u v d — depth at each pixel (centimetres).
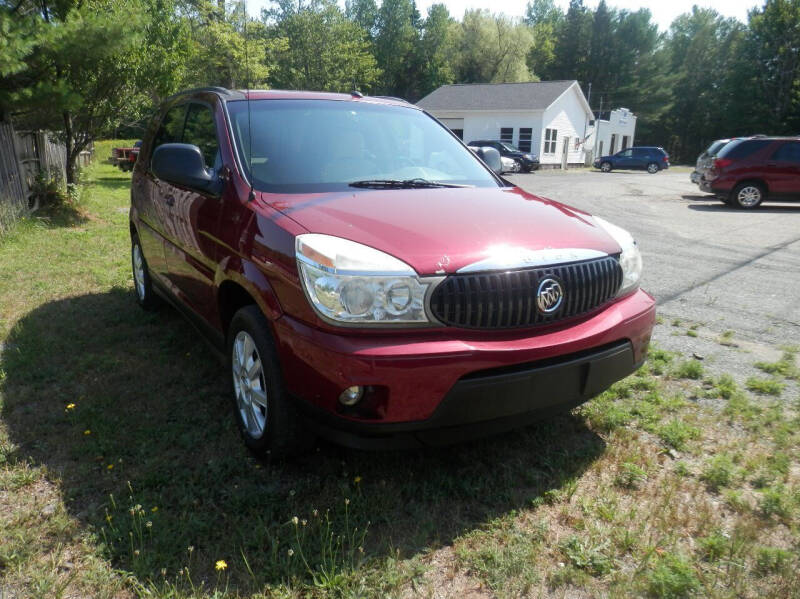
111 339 489
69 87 1041
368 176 371
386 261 260
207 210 365
